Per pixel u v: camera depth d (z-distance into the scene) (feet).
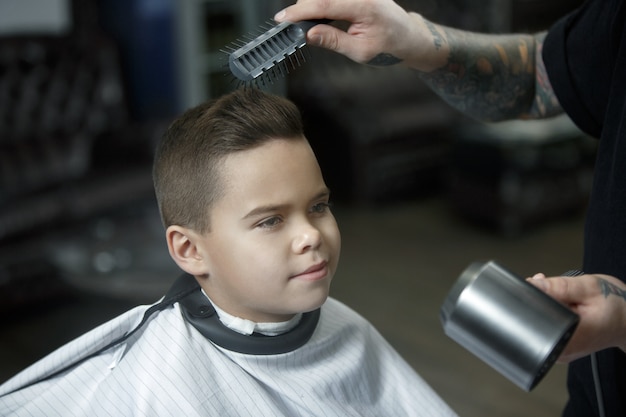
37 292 9.90
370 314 10.14
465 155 13.26
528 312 2.05
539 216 13.05
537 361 2.01
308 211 2.73
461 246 12.46
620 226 2.84
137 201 10.82
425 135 14.85
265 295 2.72
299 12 2.92
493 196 12.87
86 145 11.58
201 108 2.81
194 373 2.82
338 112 14.44
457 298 2.12
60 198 10.09
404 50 3.26
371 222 13.67
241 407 2.85
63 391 2.92
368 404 3.20
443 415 3.30
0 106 11.10
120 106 12.36
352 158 14.37
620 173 2.82
